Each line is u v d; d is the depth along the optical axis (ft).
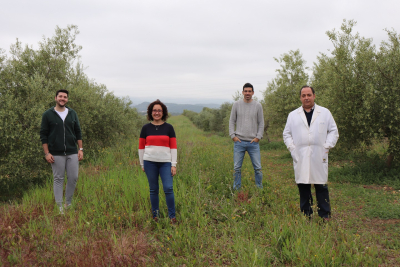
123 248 8.99
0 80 18.86
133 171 20.52
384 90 19.27
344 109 20.92
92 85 33.37
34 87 19.19
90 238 9.66
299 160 12.25
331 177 21.63
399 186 18.01
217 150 36.17
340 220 12.45
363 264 8.49
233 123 17.17
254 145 16.70
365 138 21.03
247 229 11.21
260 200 14.84
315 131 11.99
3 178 16.39
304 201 12.64
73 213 12.31
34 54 23.26
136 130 45.16
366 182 19.81
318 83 33.96
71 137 13.73
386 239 10.28
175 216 12.31
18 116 17.65
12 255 8.70
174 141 12.44
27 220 11.47
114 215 11.89
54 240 9.70
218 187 17.26
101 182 16.76
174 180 17.47
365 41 21.34
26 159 17.10
